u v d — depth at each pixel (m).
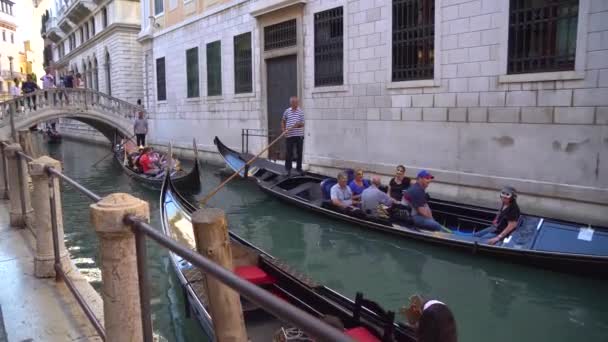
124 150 15.45
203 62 15.92
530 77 7.20
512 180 7.58
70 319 3.39
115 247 2.32
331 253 6.75
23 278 4.11
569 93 6.82
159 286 5.49
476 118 8.00
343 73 10.44
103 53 27.28
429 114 8.72
